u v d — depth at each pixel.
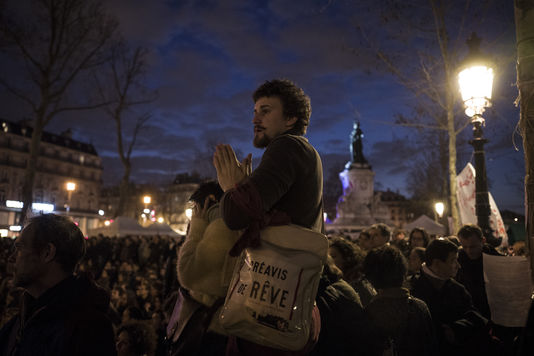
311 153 1.49
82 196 66.75
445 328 2.82
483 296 3.47
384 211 34.44
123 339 3.17
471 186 6.91
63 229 1.67
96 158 70.00
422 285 3.04
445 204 20.23
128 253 15.46
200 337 1.74
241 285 1.32
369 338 2.34
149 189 70.19
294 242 1.32
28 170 16.27
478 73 4.58
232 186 1.42
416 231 5.52
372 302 2.50
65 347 1.49
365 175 31.30
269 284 1.27
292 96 1.59
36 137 16.58
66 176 63.97
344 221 30.36
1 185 54.19
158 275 11.70
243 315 1.27
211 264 1.61
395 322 2.37
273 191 1.31
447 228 16.75
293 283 1.27
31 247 1.62
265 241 1.33
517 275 2.67
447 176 20.78
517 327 2.67
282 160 1.36
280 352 1.34
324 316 2.35
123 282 11.32
